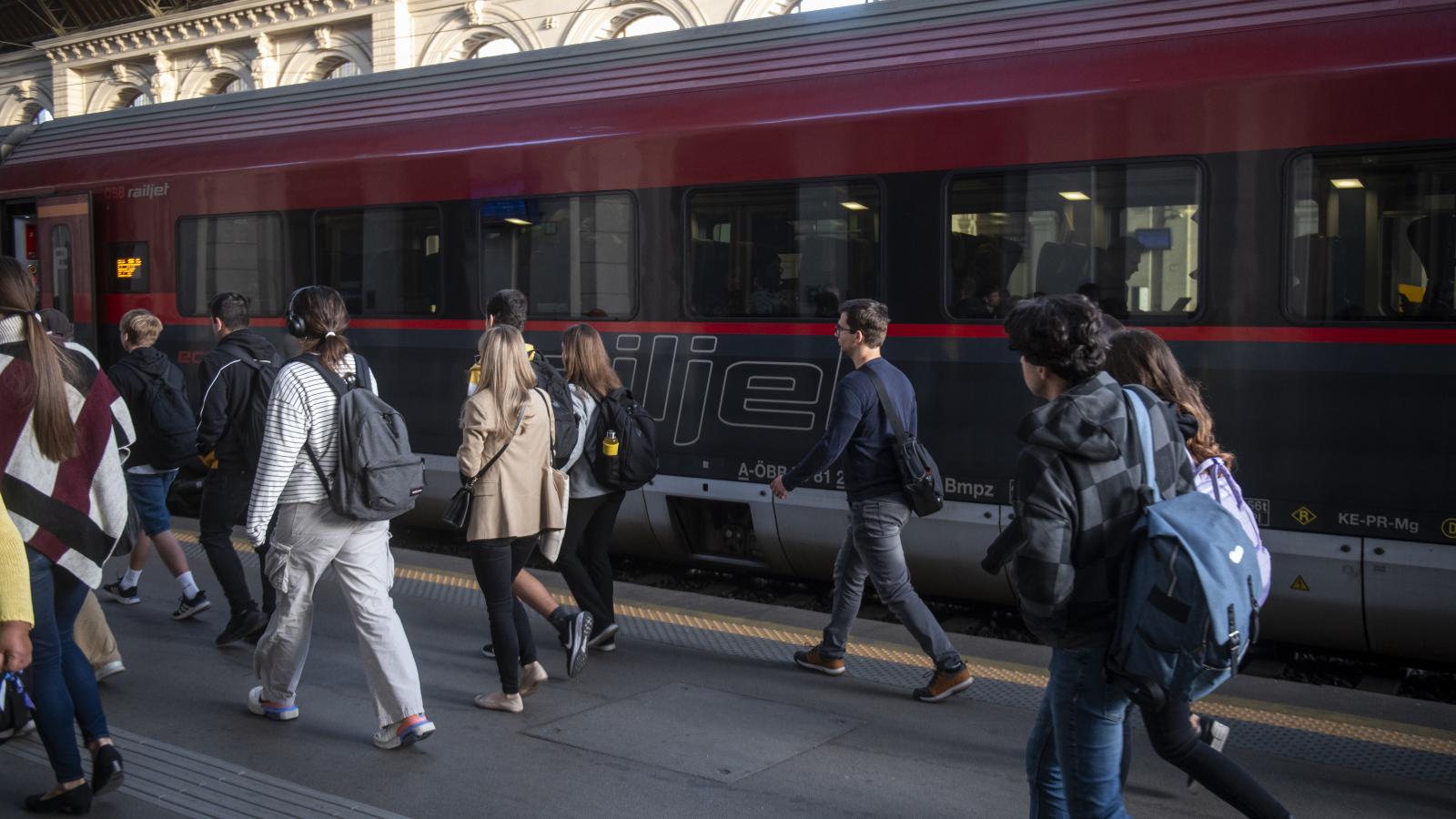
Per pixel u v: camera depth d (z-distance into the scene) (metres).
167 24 28.55
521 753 4.44
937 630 4.96
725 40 7.27
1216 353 5.67
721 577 7.88
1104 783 2.84
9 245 10.71
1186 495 2.83
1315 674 5.96
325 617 6.32
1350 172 5.38
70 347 3.84
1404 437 5.29
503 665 4.85
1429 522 5.24
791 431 6.77
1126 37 5.98
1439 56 5.20
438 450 8.16
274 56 27.30
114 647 5.18
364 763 4.34
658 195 7.18
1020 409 6.14
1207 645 2.66
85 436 3.75
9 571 3.18
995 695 5.11
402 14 24.56
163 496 6.21
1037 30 6.26
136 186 9.62
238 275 9.07
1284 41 5.58
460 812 3.92
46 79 32.47
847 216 6.58
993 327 6.19
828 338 6.65
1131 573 2.76
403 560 7.64
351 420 4.32
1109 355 3.33
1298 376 5.50
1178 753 2.92
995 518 6.21
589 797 4.04
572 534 5.51
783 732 4.68
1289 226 5.50
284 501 4.40
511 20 22.98
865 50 6.73
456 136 8.05
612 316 7.40
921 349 6.39
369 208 8.37
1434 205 5.20
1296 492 5.52
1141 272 5.83
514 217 7.75
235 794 4.03
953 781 4.21
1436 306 5.21
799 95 6.80
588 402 5.42
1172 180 5.75
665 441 7.21
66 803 3.79
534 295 7.69
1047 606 2.74
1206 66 5.70
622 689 5.20
